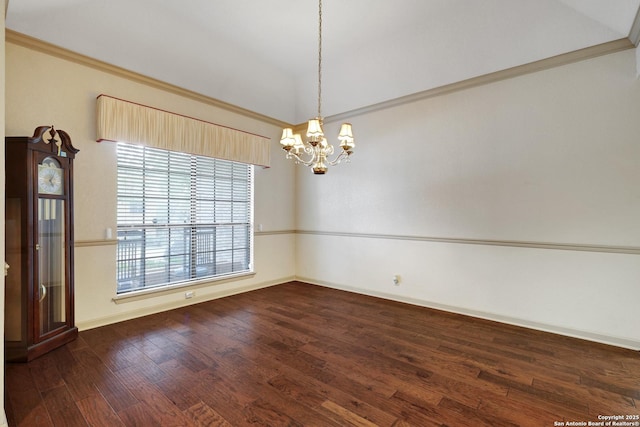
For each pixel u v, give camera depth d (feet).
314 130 8.57
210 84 13.29
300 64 14.42
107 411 6.15
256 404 6.44
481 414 6.18
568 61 9.98
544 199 10.48
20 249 8.07
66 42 9.69
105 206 10.75
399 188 13.83
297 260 17.93
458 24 11.07
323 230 16.63
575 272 9.97
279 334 10.14
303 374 7.64
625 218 9.21
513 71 10.91
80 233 10.20
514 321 11.05
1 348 5.38
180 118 12.38
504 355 8.73
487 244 11.62
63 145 9.03
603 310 9.53
